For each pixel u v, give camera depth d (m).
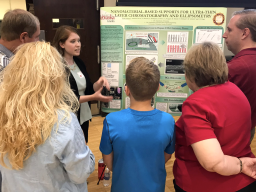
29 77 0.69
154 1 1.86
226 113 0.83
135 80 0.93
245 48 1.27
